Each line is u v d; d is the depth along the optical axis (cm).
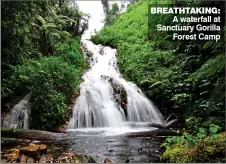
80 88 1155
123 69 1477
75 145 649
